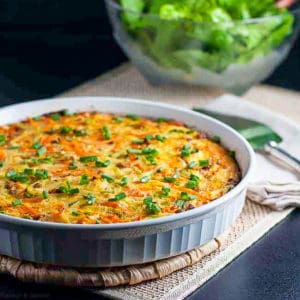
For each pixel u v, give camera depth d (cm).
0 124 225
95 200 188
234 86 280
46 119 228
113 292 178
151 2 286
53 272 178
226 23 266
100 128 224
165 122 230
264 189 212
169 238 178
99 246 173
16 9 358
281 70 320
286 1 294
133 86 285
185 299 177
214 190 197
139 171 201
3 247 179
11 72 304
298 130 247
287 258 193
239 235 199
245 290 181
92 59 319
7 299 176
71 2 363
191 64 272
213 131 223
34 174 198
